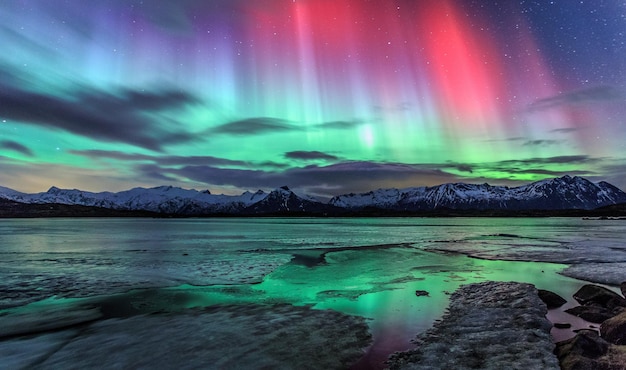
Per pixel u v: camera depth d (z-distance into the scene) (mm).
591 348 7488
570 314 11367
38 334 9820
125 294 14891
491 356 7852
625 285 14688
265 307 12727
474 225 111000
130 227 96562
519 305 11992
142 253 30203
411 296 14203
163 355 8250
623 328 8461
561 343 8109
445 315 11352
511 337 9008
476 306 12273
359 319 11062
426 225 112000
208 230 77562
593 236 52719
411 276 18969
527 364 7352
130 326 10484
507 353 7977
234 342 9078
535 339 8812
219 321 10961
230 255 28688
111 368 7574
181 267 22125
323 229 82375
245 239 47812
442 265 23062
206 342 9094
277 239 47875
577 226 98062
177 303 13367
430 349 8422
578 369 6785
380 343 8938
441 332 9664
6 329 10250
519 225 107938
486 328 9836
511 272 20109
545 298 12867
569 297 13844
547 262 24125
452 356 7953
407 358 7934
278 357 8109
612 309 11602
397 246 36688
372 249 33656
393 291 15234
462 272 20219
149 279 18188
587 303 12648
